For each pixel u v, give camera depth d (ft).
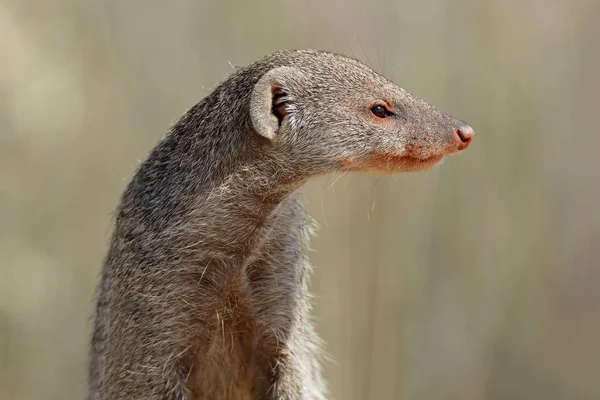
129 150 45.83
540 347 44.37
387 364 38.91
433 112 23.66
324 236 38.32
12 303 42.11
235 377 24.93
